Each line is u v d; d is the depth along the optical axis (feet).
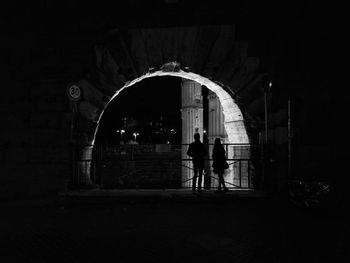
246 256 19.53
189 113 73.72
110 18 42.42
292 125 40.57
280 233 24.17
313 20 41.45
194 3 42.06
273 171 40.88
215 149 40.70
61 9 42.80
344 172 32.04
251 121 44.52
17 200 39.37
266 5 41.73
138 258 19.39
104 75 42.42
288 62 41.39
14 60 42.86
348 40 40.96
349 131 40.11
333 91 40.86
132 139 193.88
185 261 18.85
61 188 40.73
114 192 39.70
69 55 42.29
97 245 21.91
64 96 41.81
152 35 42.22
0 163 41.63
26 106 42.22
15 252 20.66
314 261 18.56
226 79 43.62
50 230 25.88
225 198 37.40
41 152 41.37
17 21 43.21
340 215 29.19
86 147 43.88
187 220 28.58
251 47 41.57
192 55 42.86
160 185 57.72
